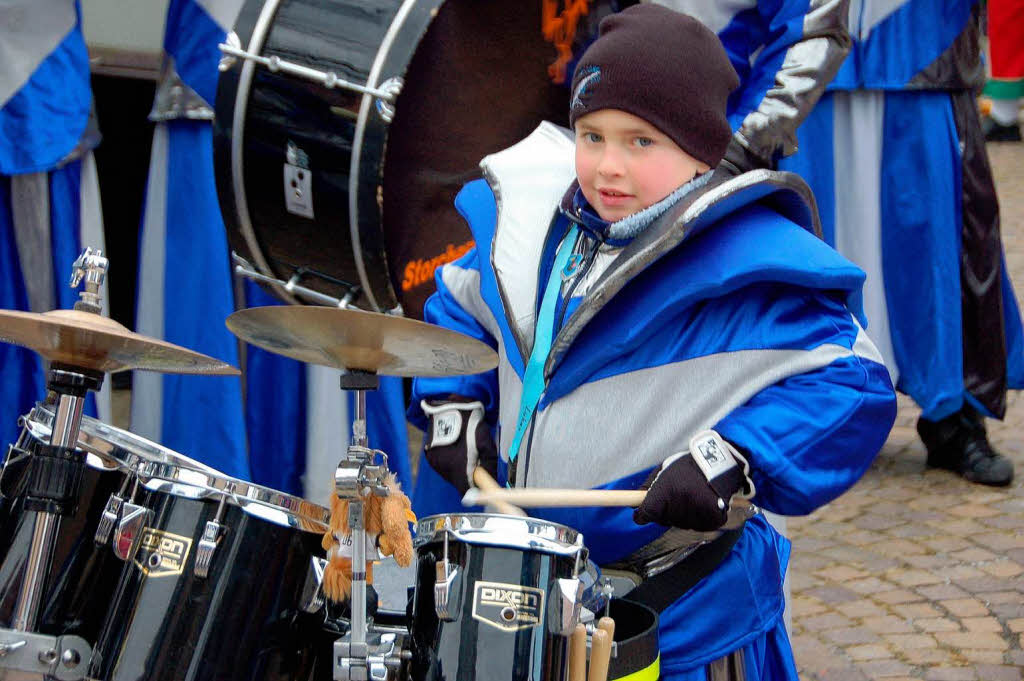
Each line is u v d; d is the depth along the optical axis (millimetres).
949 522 6332
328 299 3746
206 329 5434
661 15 2789
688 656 2764
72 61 5246
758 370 2688
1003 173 12867
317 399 5586
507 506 2699
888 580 5676
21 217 5266
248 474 5520
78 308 2789
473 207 3293
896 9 6332
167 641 2586
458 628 2406
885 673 4832
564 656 2420
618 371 2785
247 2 3578
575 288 2875
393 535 2414
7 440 5379
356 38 3406
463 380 3234
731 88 2857
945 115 6508
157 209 5500
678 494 2545
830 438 2625
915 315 6645
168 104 5312
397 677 2445
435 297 3453
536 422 2877
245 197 3621
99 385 2857
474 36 3588
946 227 6523
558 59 3768
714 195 2578
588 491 2639
